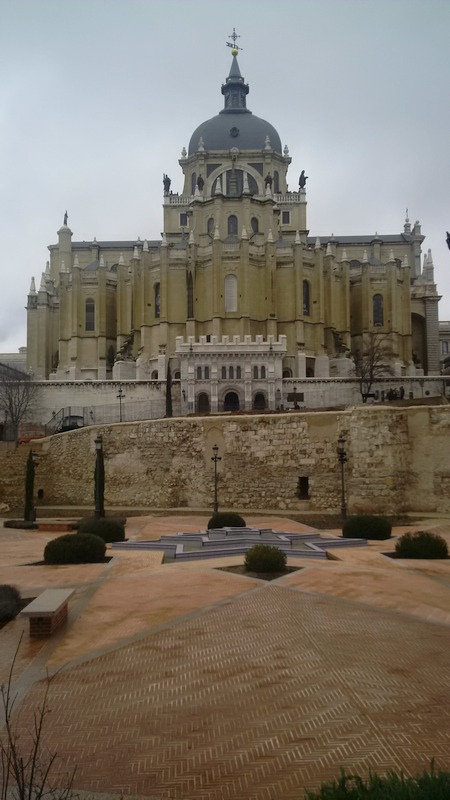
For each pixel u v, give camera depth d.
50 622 13.05
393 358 93.06
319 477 38.19
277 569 19.53
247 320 91.31
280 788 7.06
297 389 80.25
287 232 114.00
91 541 22.22
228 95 129.50
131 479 44.28
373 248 120.94
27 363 102.44
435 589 17.08
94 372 95.44
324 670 10.80
